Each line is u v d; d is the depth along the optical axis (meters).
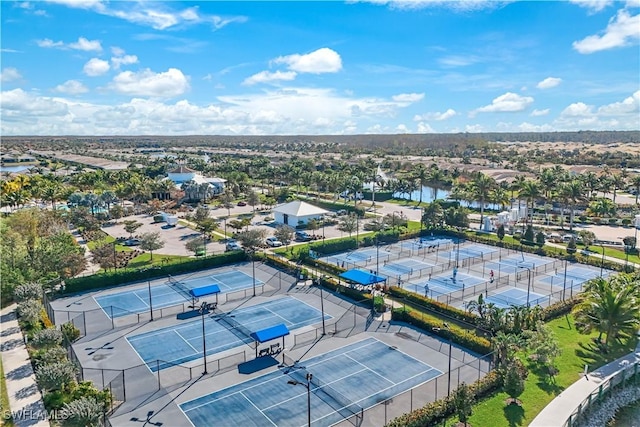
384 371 40.41
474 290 61.00
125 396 36.50
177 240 90.69
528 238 86.75
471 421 32.78
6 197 109.19
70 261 62.28
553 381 38.31
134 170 191.62
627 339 45.94
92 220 95.31
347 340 46.81
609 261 72.44
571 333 47.66
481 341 43.59
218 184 156.88
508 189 123.56
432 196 156.88
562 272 69.81
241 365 41.66
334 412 34.34
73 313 54.12
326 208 133.00
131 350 44.62
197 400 36.06
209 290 54.78
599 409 36.34
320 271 70.50
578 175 141.62
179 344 45.91
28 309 47.22
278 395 36.78
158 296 60.09
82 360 42.56
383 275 68.12
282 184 176.75
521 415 33.47
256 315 53.34
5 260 59.03
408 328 49.72
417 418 31.89
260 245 77.62
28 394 36.06
